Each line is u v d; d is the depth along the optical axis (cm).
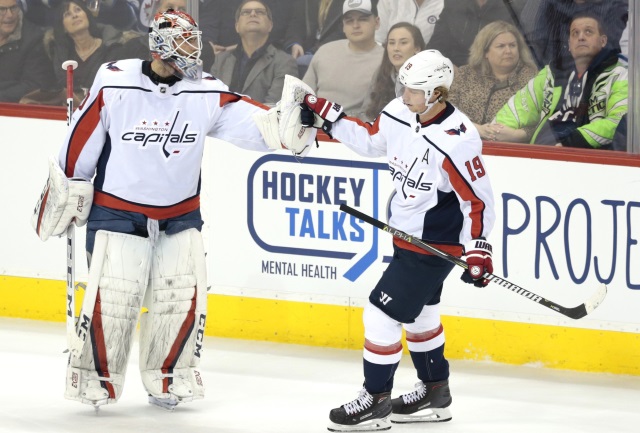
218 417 1606
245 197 1966
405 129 1496
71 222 1567
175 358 1617
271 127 1573
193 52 1483
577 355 1847
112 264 1545
